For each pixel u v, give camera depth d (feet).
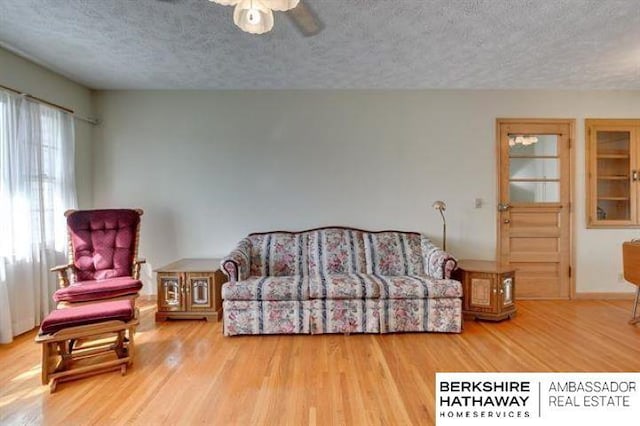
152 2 7.09
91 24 7.96
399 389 6.72
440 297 9.61
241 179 12.59
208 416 5.93
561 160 12.61
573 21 7.84
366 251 11.57
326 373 7.35
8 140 9.08
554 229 12.64
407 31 8.28
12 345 8.77
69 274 9.46
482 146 12.57
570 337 9.20
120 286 8.75
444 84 12.01
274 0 5.23
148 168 12.56
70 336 6.91
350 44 8.95
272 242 11.68
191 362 7.89
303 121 12.54
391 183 12.60
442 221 12.62
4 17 7.63
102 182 12.53
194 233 12.64
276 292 9.45
